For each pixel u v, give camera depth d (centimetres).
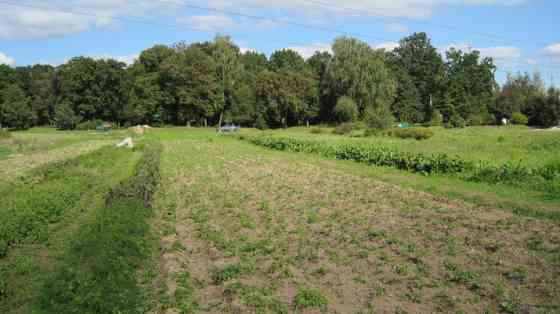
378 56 9325
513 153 3131
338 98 9469
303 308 932
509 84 11619
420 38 12569
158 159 3378
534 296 954
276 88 10131
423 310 915
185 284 1055
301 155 4041
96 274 960
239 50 11250
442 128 8369
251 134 6656
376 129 6191
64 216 1686
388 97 9012
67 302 852
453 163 2597
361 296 985
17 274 1144
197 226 1567
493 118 9950
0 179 2572
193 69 9981
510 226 1481
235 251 1274
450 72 12388
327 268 1145
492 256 1198
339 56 9119
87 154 3588
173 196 2094
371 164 3228
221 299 984
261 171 2922
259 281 1070
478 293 984
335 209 1789
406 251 1262
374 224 1552
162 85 10550
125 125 10869
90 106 10494
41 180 2355
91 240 1192
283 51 13388
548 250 1225
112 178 2602
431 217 1631
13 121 10431
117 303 868
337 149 3791
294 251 1274
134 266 1116
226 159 3716
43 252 1311
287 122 11200
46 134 7950
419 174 2709
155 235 1447
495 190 2105
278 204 1891
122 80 10588
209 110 10288
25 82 11338
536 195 1959
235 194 2122
